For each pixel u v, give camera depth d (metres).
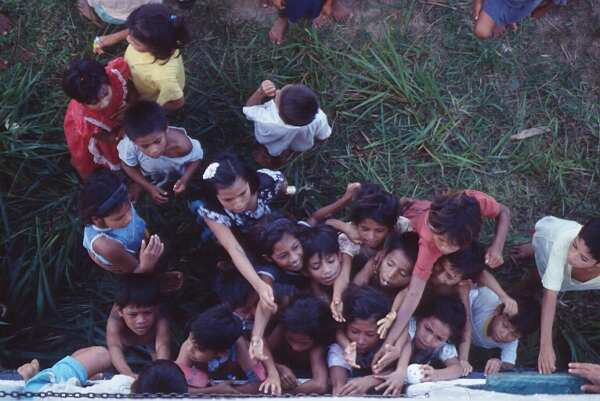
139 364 4.27
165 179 4.29
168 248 4.63
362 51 5.05
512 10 4.88
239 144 4.86
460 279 3.69
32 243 4.57
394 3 5.17
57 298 4.56
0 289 4.48
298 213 4.77
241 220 3.90
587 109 5.07
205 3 5.09
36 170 4.66
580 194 4.93
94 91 3.69
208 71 4.96
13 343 4.46
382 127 4.93
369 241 3.82
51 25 5.00
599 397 2.72
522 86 5.10
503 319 3.93
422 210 4.10
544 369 3.81
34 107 4.80
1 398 2.56
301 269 3.82
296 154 4.82
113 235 3.73
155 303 3.76
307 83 4.97
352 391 3.55
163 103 4.10
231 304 3.88
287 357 3.91
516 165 4.94
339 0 5.14
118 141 4.11
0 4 4.98
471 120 5.02
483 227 4.77
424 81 4.98
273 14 5.12
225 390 3.51
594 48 5.21
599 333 4.62
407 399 2.71
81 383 3.29
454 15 5.18
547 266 3.84
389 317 3.59
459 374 3.72
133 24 3.82
